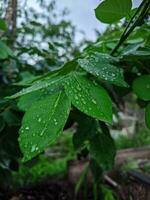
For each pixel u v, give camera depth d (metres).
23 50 0.53
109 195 0.66
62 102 0.19
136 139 1.32
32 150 0.18
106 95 0.19
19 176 0.94
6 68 0.59
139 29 0.31
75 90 0.19
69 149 1.35
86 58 0.24
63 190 0.86
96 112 0.18
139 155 0.98
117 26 0.44
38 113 0.19
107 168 0.36
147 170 0.73
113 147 0.36
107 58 0.25
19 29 0.61
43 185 0.89
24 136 0.18
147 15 0.29
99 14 0.25
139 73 0.35
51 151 1.40
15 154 0.41
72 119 0.37
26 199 0.80
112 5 0.24
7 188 0.80
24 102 0.24
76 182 0.85
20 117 0.33
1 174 0.56
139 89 0.26
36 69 0.58
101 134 0.35
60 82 0.20
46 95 0.21
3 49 0.44
